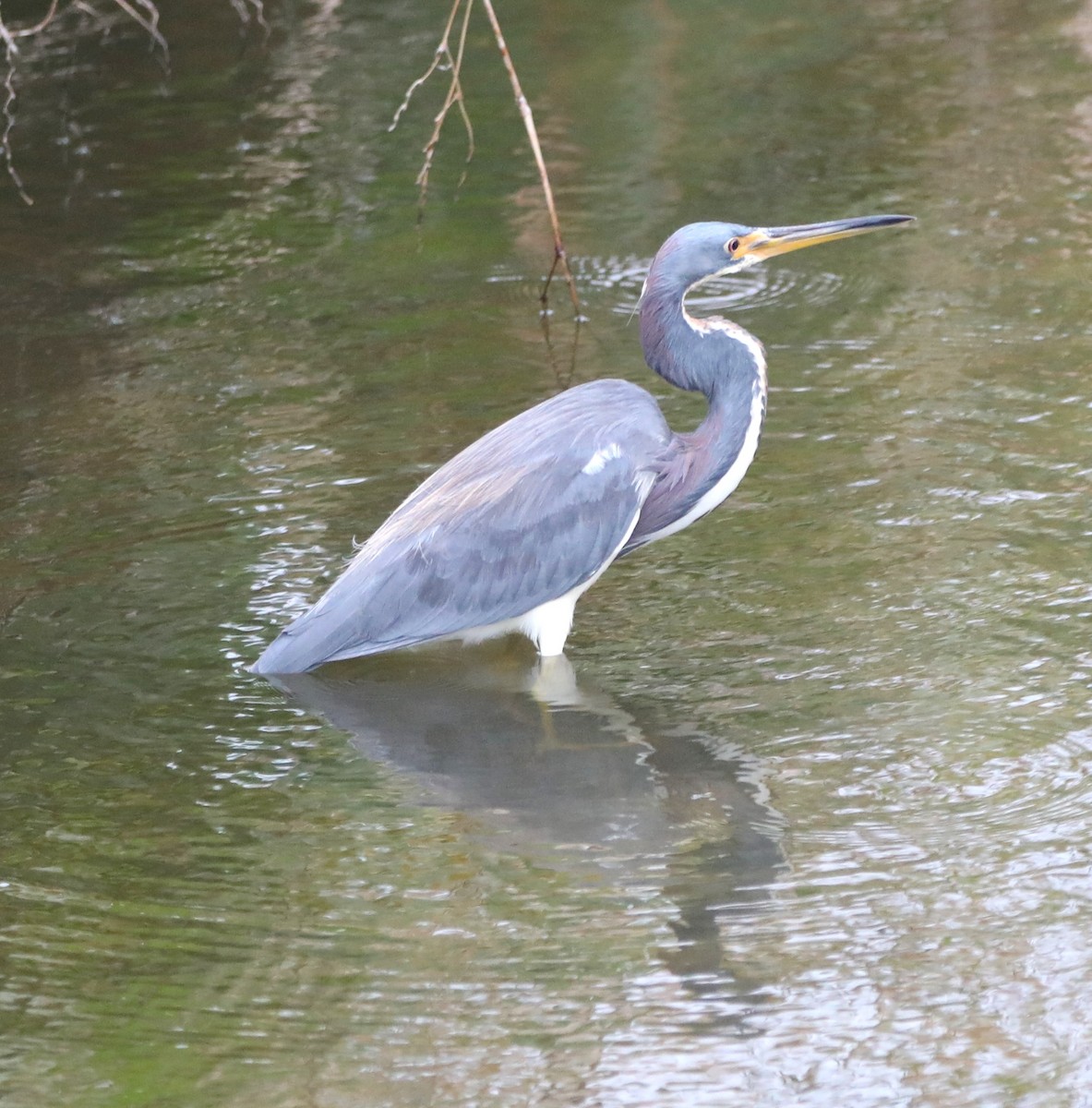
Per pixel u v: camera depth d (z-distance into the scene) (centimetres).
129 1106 723
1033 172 1936
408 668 1115
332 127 2216
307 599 1161
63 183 2062
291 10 2730
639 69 2386
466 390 1489
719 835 902
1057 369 1447
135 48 2572
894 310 1603
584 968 804
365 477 1329
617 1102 720
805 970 796
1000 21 2530
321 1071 743
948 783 933
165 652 1110
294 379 1530
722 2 2692
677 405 1434
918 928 819
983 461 1293
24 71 2473
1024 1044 743
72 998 791
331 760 997
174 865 893
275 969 808
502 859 893
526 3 2706
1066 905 827
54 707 1048
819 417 1388
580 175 2023
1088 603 1095
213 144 2178
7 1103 725
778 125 2147
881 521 1218
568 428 1118
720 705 1025
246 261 1830
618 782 959
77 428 1440
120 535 1255
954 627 1081
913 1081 725
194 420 1447
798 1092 721
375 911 852
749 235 1136
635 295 1697
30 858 900
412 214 1947
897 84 2270
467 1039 758
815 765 958
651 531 1152
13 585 1188
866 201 1873
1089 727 973
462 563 1101
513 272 1770
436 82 2361
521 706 1052
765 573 1166
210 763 992
